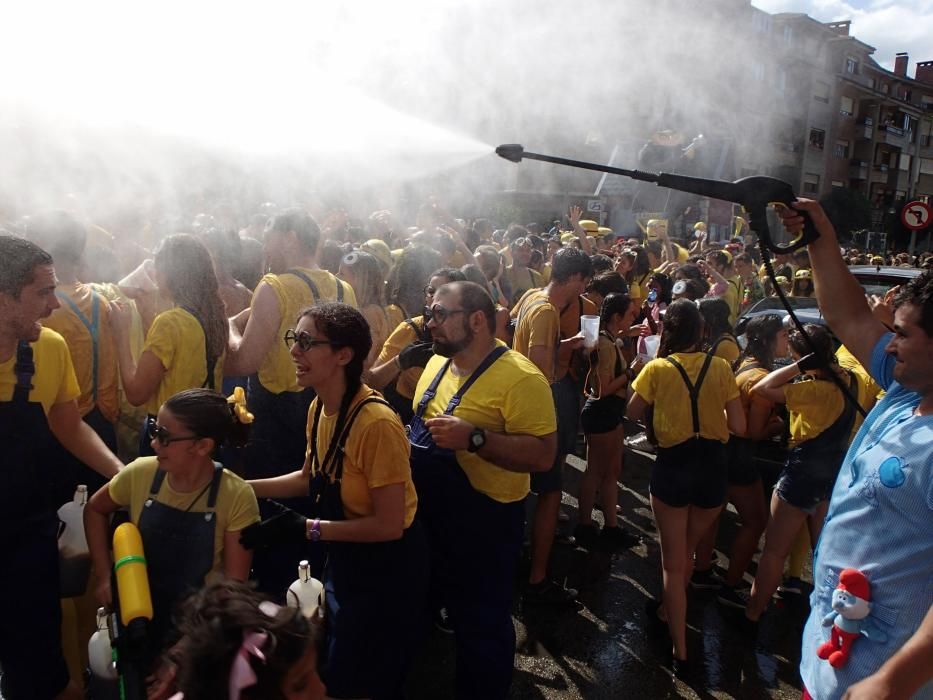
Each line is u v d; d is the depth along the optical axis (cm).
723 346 389
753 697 290
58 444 260
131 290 331
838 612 156
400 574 214
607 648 320
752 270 787
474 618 240
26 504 212
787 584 375
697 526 315
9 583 210
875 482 153
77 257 278
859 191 3488
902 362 152
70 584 238
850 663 155
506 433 231
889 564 150
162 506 204
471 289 234
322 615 215
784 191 182
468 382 238
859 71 3281
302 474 246
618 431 418
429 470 244
